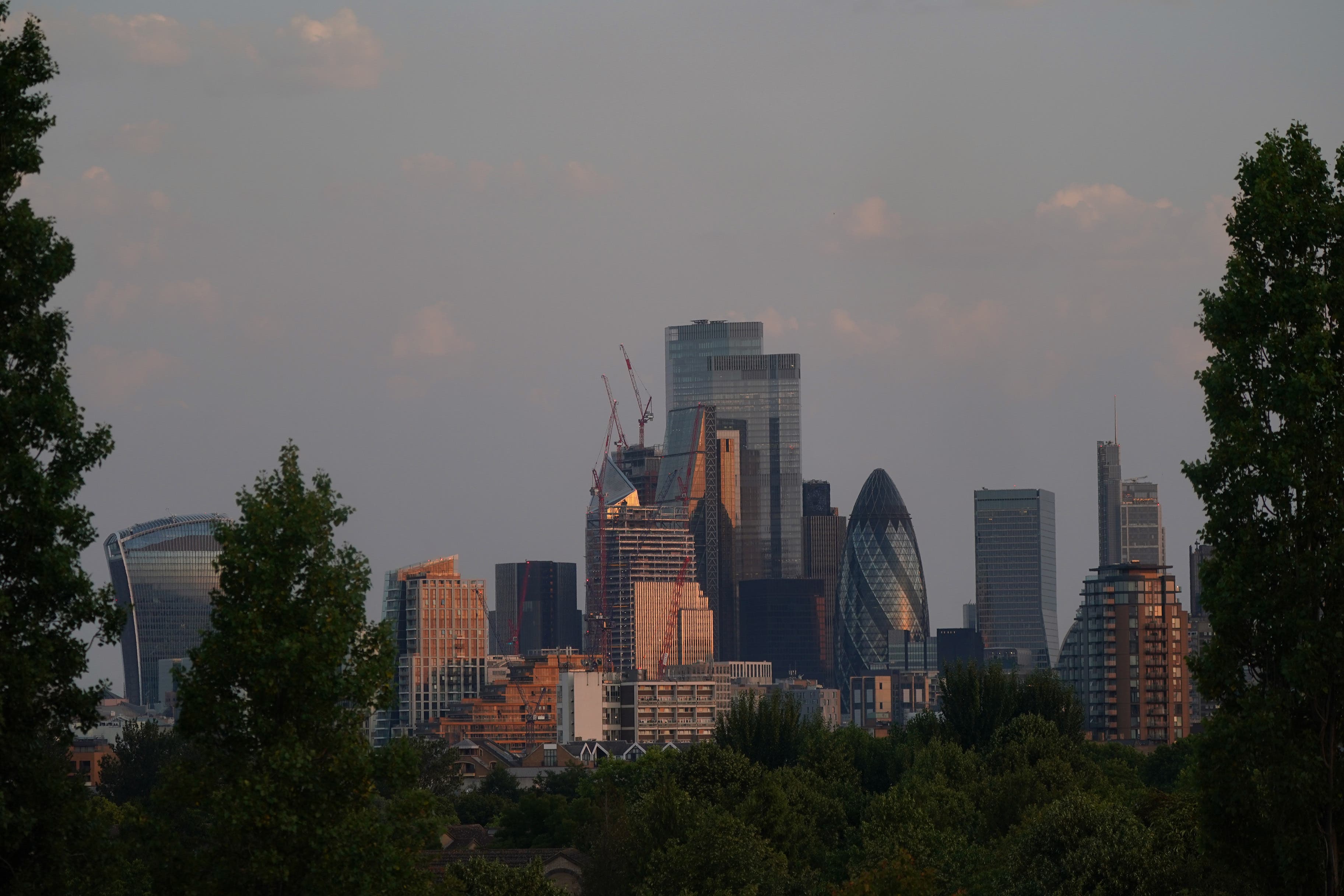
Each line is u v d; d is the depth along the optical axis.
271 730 180.38
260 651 179.38
